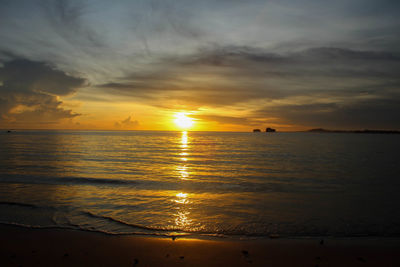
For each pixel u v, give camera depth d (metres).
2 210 8.66
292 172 19.16
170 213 8.61
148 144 60.12
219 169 20.75
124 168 20.80
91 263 5.14
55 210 8.76
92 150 38.91
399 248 5.98
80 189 12.45
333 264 5.20
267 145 59.19
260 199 10.73
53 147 44.47
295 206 9.65
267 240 6.43
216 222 7.75
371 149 45.00
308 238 6.59
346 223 7.76
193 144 63.06
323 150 42.91
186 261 5.25
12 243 6.05
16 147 43.75
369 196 11.41
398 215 8.58
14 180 14.84
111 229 7.05
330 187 13.55
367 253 5.71
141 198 10.70
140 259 5.32
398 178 16.47
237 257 5.46
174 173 18.44
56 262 5.17
